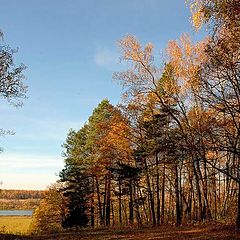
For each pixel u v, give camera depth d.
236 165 26.39
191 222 28.20
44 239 25.33
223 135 20.16
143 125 29.59
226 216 28.02
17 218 100.62
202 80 18.16
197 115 23.03
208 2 12.88
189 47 24.30
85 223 41.59
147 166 32.31
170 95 25.30
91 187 43.25
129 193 40.81
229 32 13.73
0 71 20.12
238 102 17.83
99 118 38.56
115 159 34.81
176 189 30.89
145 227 29.97
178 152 27.97
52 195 51.22
